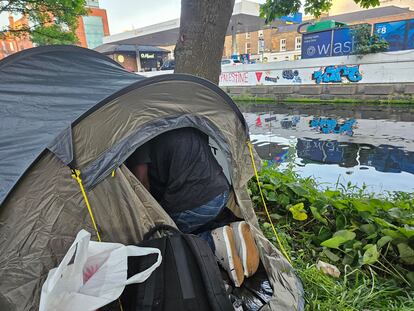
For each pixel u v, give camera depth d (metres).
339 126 10.23
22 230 1.34
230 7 3.35
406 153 7.20
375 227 2.44
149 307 1.24
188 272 1.33
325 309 1.78
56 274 1.05
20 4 5.39
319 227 2.69
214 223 1.93
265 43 29.45
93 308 1.07
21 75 1.96
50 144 1.37
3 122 1.59
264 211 3.08
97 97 1.61
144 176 1.72
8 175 1.34
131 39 25.03
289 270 1.92
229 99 1.97
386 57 12.12
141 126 1.60
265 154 7.58
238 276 1.72
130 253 1.26
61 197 1.39
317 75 14.16
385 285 2.02
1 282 1.30
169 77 1.67
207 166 1.78
